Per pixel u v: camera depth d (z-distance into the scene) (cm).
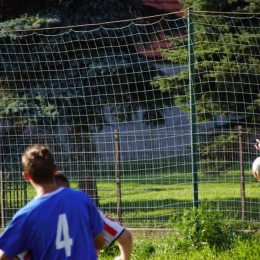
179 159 3972
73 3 4984
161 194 4031
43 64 4788
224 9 5194
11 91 4762
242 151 3309
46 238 1405
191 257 2764
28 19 4838
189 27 3122
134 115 5022
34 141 3641
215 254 2786
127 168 3581
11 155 3759
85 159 3572
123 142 3825
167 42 5481
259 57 4950
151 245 2962
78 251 1409
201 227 2930
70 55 4822
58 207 1422
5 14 5159
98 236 1487
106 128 4825
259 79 4884
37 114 4575
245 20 5034
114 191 4031
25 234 1420
